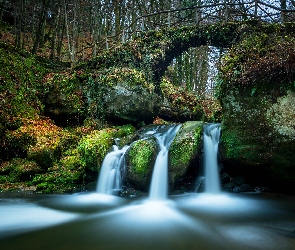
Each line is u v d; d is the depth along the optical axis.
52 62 11.81
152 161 6.18
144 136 7.92
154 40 10.64
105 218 4.54
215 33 9.68
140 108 9.48
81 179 7.19
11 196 6.16
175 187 6.20
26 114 9.08
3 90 8.76
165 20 14.96
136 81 9.55
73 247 3.31
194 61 18.78
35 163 7.39
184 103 11.82
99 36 18.55
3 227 4.10
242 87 5.86
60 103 9.74
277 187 6.03
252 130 5.70
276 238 3.52
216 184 6.27
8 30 16.33
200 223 4.19
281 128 5.33
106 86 9.62
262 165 5.66
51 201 5.77
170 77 16.55
